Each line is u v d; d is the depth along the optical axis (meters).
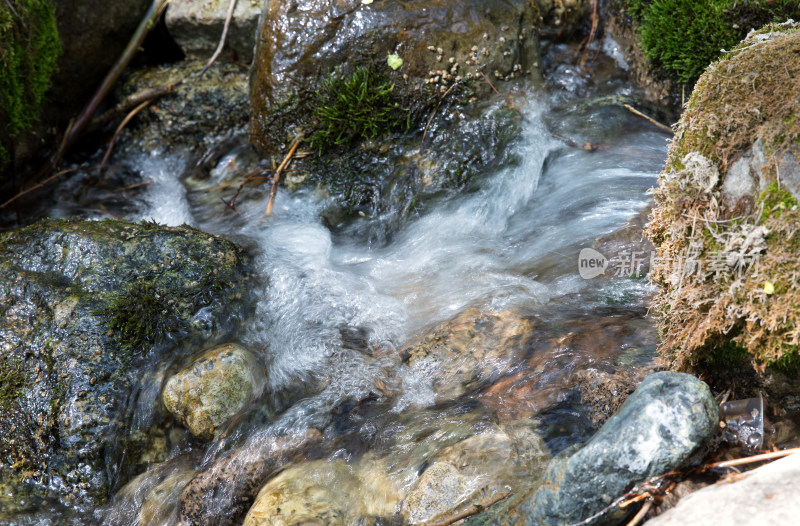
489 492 2.55
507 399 3.04
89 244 3.90
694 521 1.89
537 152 4.78
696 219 2.38
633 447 2.15
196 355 3.63
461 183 4.69
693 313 2.44
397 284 4.21
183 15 5.80
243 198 5.13
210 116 5.71
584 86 5.34
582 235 4.18
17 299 3.72
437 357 3.42
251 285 4.01
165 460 3.39
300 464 2.99
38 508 3.24
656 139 4.80
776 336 2.17
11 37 4.84
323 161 4.88
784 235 2.15
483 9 4.79
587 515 2.21
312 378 3.56
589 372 2.93
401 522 2.59
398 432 3.04
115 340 3.54
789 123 2.20
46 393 3.41
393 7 4.65
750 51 2.44
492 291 3.88
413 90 4.69
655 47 4.73
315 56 4.68
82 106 5.94
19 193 5.43
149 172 5.75
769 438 2.36
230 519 2.98
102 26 5.77
